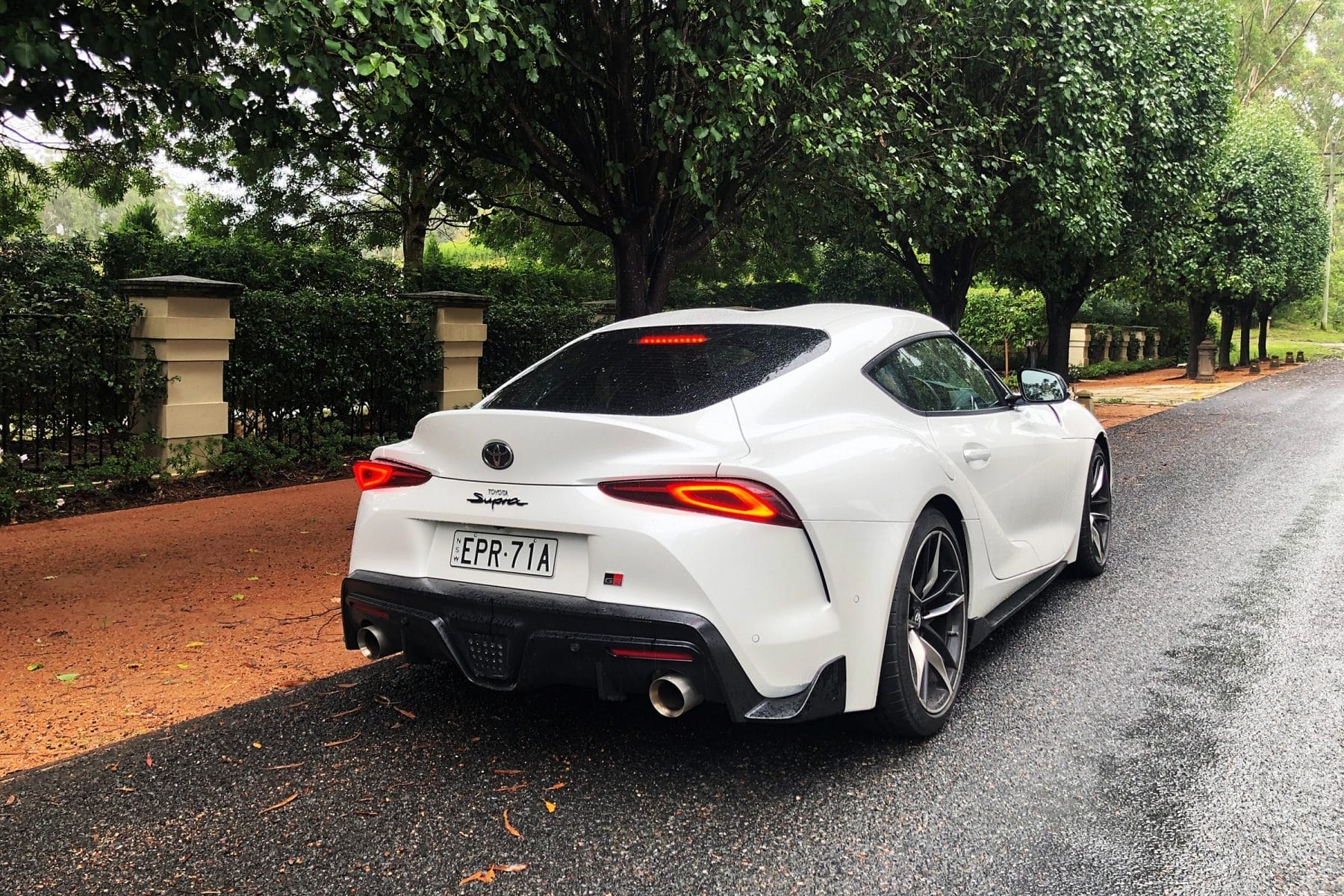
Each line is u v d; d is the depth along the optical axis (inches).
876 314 148.5
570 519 108.0
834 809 106.9
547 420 110.7
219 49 201.6
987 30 393.1
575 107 305.7
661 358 132.0
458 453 118.7
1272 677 149.0
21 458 305.7
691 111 264.7
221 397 356.2
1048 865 95.2
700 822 104.2
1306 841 99.5
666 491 104.6
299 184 711.1
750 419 112.7
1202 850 97.9
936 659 129.7
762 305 1076.5
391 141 325.1
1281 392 888.9
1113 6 447.5
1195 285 1000.2
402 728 130.5
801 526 107.1
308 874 94.0
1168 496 327.6
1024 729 129.3
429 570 120.0
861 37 297.6
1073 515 196.7
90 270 475.5
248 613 188.2
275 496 332.8
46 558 235.1
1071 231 446.0
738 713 103.0
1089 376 1106.1
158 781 114.5
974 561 143.5
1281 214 1008.2
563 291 973.2
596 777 115.4
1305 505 308.0
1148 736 126.5
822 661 108.8
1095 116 428.8
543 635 108.6
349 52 190.5
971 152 411.2
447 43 202.2
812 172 328.5
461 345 464.8
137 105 221.8
